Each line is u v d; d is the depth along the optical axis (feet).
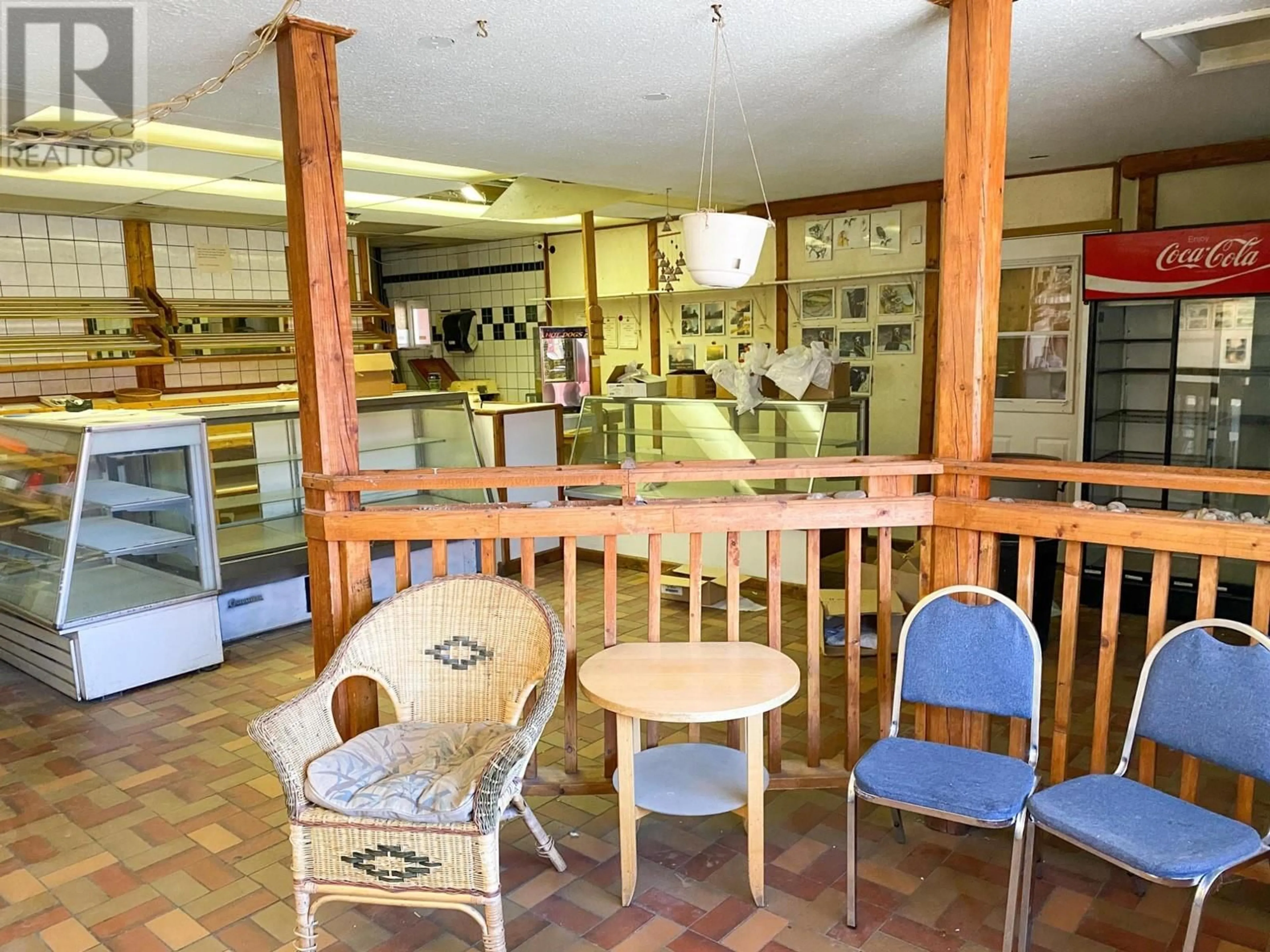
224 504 14.97
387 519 8.88
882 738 8.83
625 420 18.33
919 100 11.44
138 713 12.23
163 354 21.86
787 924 7.52
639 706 7.39
